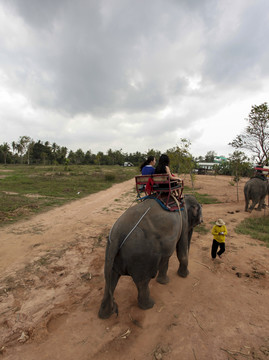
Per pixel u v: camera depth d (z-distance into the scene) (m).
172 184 4.01
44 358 2.85
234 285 4.57
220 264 5.51
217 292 4.32
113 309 3.59
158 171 4.01
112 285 3.37
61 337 3.18
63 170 42.28
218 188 22.97
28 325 3.40
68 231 8.05
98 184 23.34
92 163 86.31
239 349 3.01
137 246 3.12
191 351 2.96
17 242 6.90
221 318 3.61
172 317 3.59
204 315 3.66
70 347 3.01
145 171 4.26
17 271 5.06
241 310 3.80
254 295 4.24
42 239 7.19
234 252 6.25
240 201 15.20
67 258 5.75
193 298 4.12
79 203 13.48
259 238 7.38
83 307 3.81
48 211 11.13
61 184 21.52
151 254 3.19
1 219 9.20
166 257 3.47
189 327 3.39
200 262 5.63
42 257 5.78
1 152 74.06
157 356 2.88
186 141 16.56
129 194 17.73
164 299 4.06
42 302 3.96
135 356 2.89
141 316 3.57
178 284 4.58
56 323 3.46
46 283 4.59
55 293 4.23
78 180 26.00
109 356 2.88
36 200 13.46
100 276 4.86
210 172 51.31
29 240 7.09
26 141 69.88
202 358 2.86
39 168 49.12
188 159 16.50
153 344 3.07
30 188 18.11
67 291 4.30
